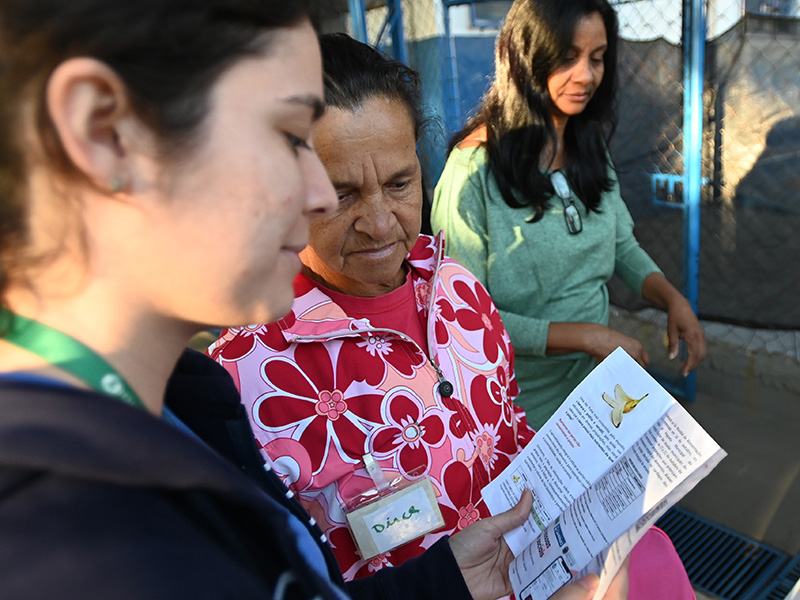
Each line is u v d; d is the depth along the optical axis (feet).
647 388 2.96
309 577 1.55
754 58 9.33
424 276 4.04
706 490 8.80
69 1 1.08
